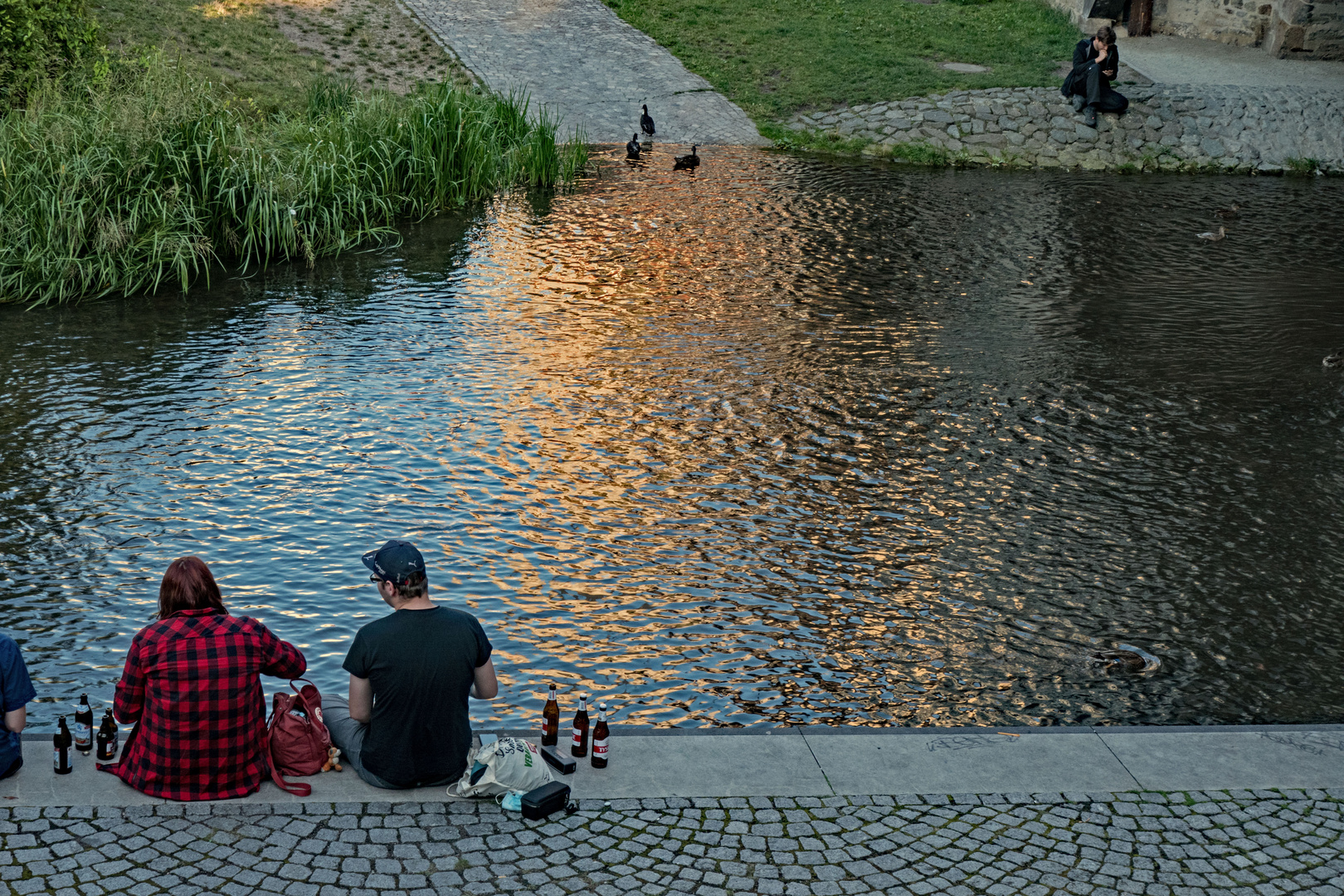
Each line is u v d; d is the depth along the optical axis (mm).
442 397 13070
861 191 23328
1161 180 25250
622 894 5105
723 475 11281
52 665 8086
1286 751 6445
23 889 4961
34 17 20328
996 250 19547
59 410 12453
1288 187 24766
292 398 12969
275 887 5047
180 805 5625
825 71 30016
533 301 16578
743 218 21141
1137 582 9461
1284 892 5250
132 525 10070
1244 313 16578
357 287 17125
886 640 8641
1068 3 33500
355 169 20016
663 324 15688
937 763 6215
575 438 12055
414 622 5707
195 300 16391
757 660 8383
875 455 11766
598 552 9828
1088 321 16094
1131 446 12062
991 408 12977
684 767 6113
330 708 6188
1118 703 7945
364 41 29250
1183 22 32719
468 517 10383
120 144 17281
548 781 5801
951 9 34406
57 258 16172
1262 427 12609
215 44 26438
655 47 31422
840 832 5594
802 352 14672
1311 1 29891
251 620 5781
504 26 31625
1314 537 10250
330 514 10367
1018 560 9781
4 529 9930
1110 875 5332
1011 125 27141
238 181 17938
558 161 23750
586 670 8211
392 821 5570
